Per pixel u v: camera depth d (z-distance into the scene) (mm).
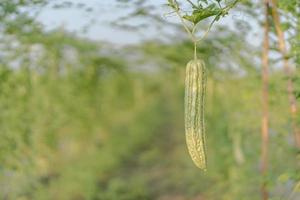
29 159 9945
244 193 8828
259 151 8562
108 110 20297
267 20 6086
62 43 10555
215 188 10414
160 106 26141
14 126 9586
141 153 20344
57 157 13594
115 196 14125
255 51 7535
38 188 9953
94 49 12344
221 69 9367
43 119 11602
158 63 14617
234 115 9930
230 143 10039
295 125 6207
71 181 13664
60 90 12703
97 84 15633
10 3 7438
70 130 15336
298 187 5953
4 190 9359
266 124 6715
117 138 20172
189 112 4395
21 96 10023
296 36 5586
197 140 4355
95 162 16453
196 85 4391
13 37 8875
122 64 15000
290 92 6148
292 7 5637
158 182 16609
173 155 19188
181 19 4449
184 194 15242
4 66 9406
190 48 10125
